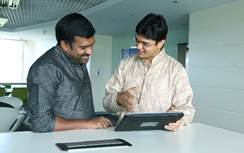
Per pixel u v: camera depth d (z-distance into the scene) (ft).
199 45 15.79
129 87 6.16
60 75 4.91
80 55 4.87
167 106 5.90
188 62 16.62
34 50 35.04
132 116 4.81
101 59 29.53
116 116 5.86
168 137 4.81
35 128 4.64
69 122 4.91
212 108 14.66
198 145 4.40
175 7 15.37
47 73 4.74
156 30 5.50
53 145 4.05
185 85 5.78
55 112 4.97
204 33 15.43
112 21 20.85
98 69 29.35
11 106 7.32
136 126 5.01
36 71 4.69
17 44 34.83
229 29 13.74
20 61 35.09
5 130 6.63
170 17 17.95
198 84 15.70
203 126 5.81
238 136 5.10
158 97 5.90
